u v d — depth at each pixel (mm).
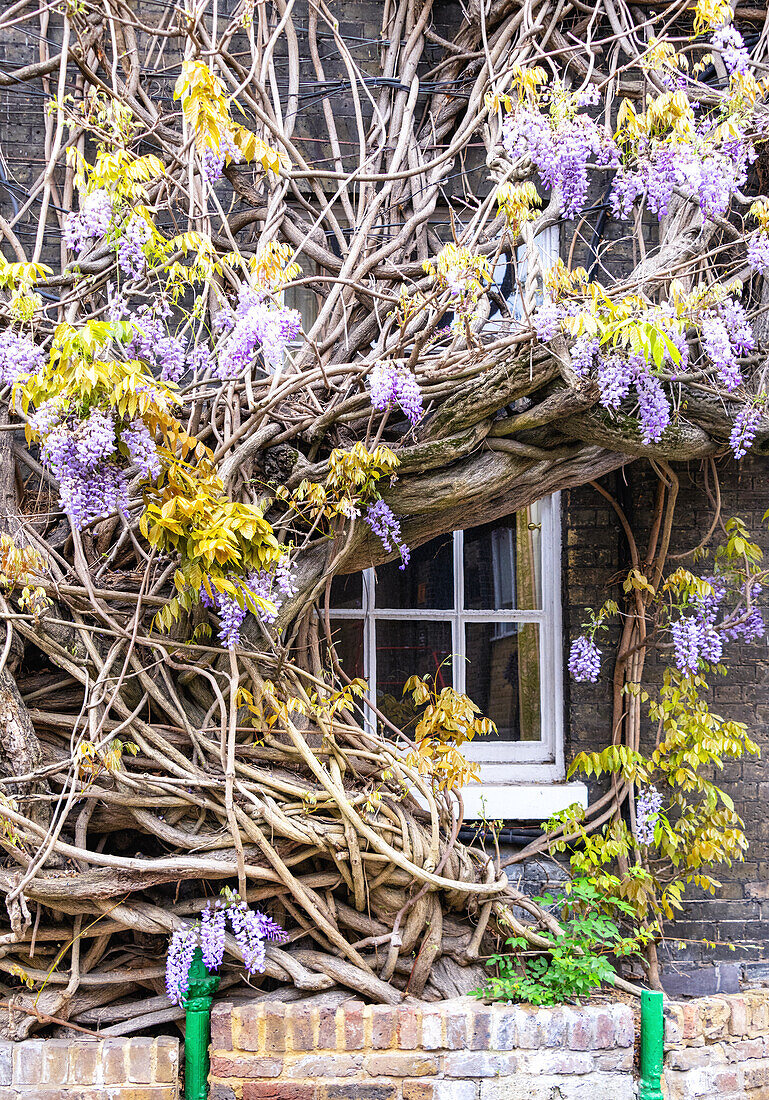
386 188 3082
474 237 2830
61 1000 2480
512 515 3551
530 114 2381
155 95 3326
